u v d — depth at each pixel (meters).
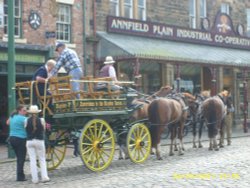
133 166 13.89
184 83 29.78
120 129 14.57
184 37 28.92
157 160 15.08
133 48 23.73
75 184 11.27
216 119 17.78
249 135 25.98
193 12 31.28
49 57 21.67
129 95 14.57
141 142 14.59
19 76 21.28
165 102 15.26
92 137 13.09
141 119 15.21
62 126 13.15
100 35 24.42
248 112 34.34
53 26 22.22
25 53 20.89
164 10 28.86
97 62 24.11
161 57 23.80
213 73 27.78
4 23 20.78
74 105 12.45
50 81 12.73
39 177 12.63
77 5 23.61
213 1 32.69
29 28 21.25
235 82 33.62
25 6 21.19
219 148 18.66
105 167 13.41
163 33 27.66
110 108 13.64
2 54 20.19
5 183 11.96
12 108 16.45
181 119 16.80
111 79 14.02
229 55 29.94
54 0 22.14
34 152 11.84
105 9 25.20
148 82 27.41
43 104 12.65
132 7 27.12
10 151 16.62
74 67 13.48
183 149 17.48
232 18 34.22
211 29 31.38
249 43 33.81
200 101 19.64
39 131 11.79
